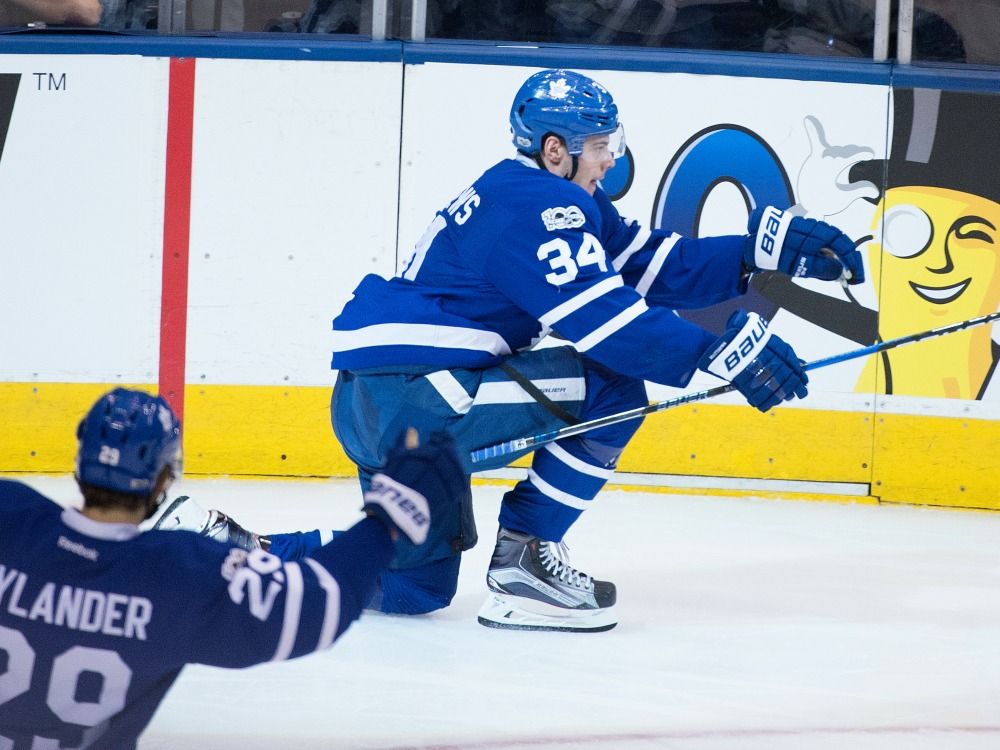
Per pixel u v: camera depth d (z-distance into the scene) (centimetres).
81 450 577
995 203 1747
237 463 1775
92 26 1783
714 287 1220
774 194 1762
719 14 1797
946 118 1745
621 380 1104
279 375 1769
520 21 1798
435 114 1755
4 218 1753
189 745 802
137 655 567
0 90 1748
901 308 1750
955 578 1345
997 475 1742
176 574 568
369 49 1745
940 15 1784
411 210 1762
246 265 1761
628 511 1644
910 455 1750
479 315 1096
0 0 1769
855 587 1295
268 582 575
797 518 1636
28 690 568
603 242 1218
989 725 876
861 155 1753
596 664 1009
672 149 1761
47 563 567
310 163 1755
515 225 1051
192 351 1764
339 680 949
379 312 1104
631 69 1756
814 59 1772
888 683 974
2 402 1761
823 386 1753
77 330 1761
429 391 1083
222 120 1750
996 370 1745
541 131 1089
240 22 1791
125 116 1752
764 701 921
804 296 1748
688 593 1252
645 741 827
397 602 1134
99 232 1756
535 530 1107
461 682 952
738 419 1761
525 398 1080
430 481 616
